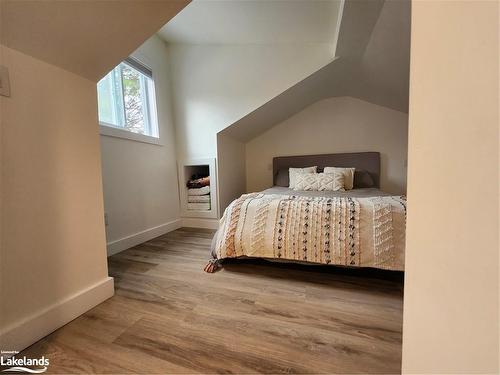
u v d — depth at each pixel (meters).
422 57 0.43
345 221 1.58
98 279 1.38
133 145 2.57
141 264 1.97
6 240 0.97
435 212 0.42
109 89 2.39
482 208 0.34
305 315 1.23
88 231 1.32
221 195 3.30
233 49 2.98
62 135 1.19
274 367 0.91
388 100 3.26
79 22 1.07
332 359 0.95
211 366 0.92
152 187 2.85
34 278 1.07
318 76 2.87
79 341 1.06
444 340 0.42
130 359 0.96
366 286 1.54
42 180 1.10
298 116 3.93
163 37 3.04
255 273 1.76
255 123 3.51
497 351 0.34
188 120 3.25
